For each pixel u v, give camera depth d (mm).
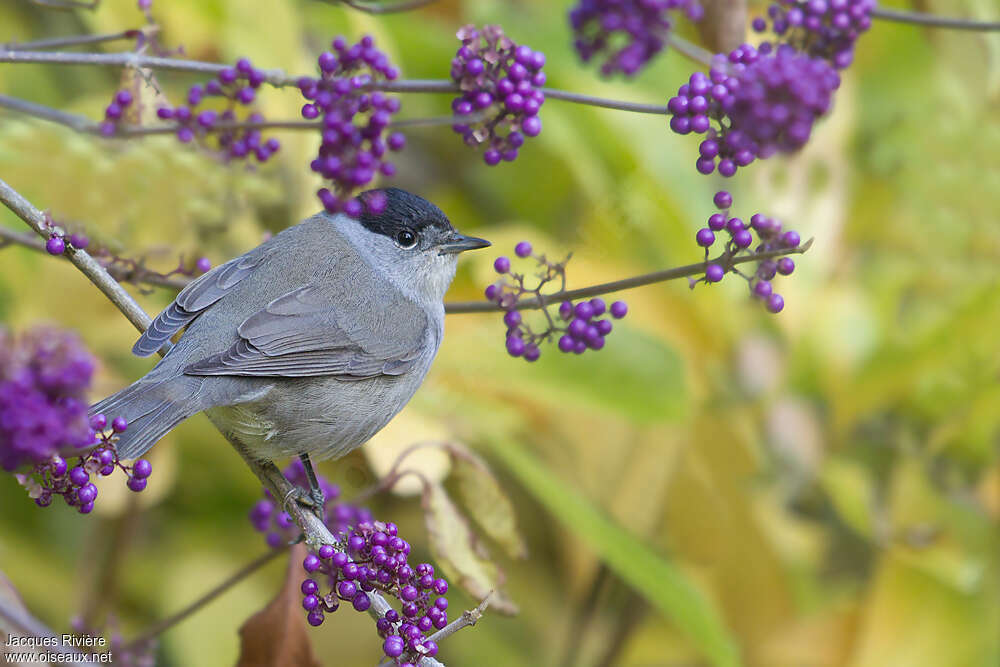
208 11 10836
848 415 10703
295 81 7871
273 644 8156
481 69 7746
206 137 8320
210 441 10898
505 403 10469
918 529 10516
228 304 9305
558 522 10977
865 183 11805
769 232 7629
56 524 10812
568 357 10133
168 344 9586
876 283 11555
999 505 10594
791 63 7188
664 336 10742
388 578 7184
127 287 10312
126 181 8914
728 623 10211
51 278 9906
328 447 9727
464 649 10789
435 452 8695
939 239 11578
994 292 10438
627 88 11320
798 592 10492
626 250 11094
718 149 7613
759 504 10570
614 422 10664
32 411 5688
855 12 8219
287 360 9273
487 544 11008
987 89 11469
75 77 11594
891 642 9836
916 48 11984
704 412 10375
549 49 11602
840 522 10852
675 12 8445
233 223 9867
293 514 8516
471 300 11016
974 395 10570
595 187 11070
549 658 10797
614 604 11180
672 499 10383
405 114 12289
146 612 10531
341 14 11469
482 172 12328
